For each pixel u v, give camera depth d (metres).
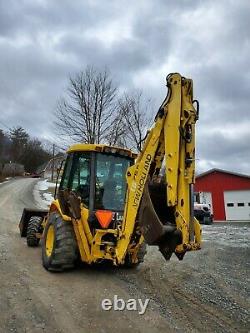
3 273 6.25
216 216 31.55
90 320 4.32
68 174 6.95
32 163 86.19
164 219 4.77
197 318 4.48
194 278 6.45
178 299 5.20
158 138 4.95
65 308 4.68
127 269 6.88
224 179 31.77
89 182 6.35
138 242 6.34
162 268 7.16
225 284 6.09
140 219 4.86
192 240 4.48
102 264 7.12
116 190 6.53
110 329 4.07
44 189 35.47
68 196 6.45
